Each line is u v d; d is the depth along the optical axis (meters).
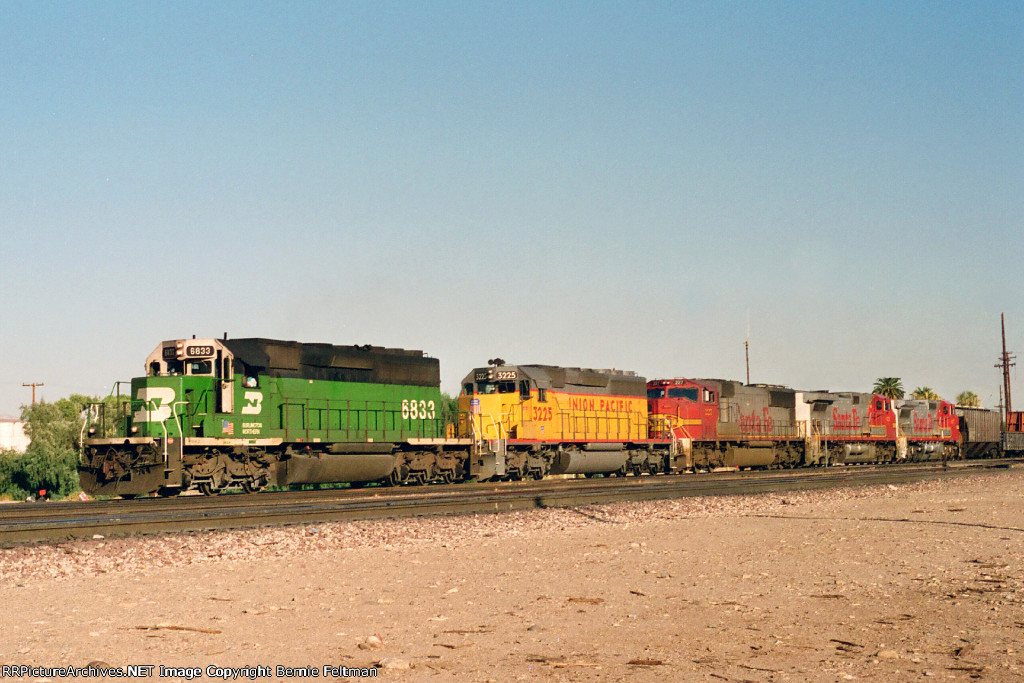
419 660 9.55
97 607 12.16
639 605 12.52
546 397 39.66
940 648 10.11
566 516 23.61
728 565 15.85
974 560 16.30
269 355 30.55
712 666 9.32
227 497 26.88
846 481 35.28
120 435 29.69
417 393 35.75
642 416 45.56
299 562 16.11
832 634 10.81
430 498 26.83
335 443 32.06
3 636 10.50
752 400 52.47
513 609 12.23
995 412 79.38
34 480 69.56
